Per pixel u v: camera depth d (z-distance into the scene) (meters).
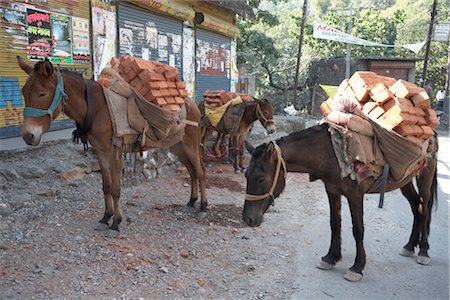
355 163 3.76
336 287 3.86
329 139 3.85
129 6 9.41
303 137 3.82
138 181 6.87
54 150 6.18
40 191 5.06
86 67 8.07
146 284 3.60
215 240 4.77
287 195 7.16
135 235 4.58
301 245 4.84
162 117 4.50
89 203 5.25
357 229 3.93
